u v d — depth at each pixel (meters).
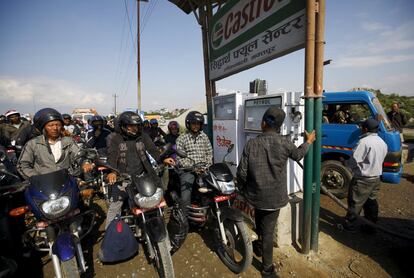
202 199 3.32
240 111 4.64
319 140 2.95
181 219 3.29
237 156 4.68
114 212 3.07
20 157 2.79
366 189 3.57
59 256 2.18
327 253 3.25
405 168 7.70
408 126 18.72
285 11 3.20
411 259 3.05
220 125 5.16
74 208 2.51
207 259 3.17
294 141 3.62
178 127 6.80
